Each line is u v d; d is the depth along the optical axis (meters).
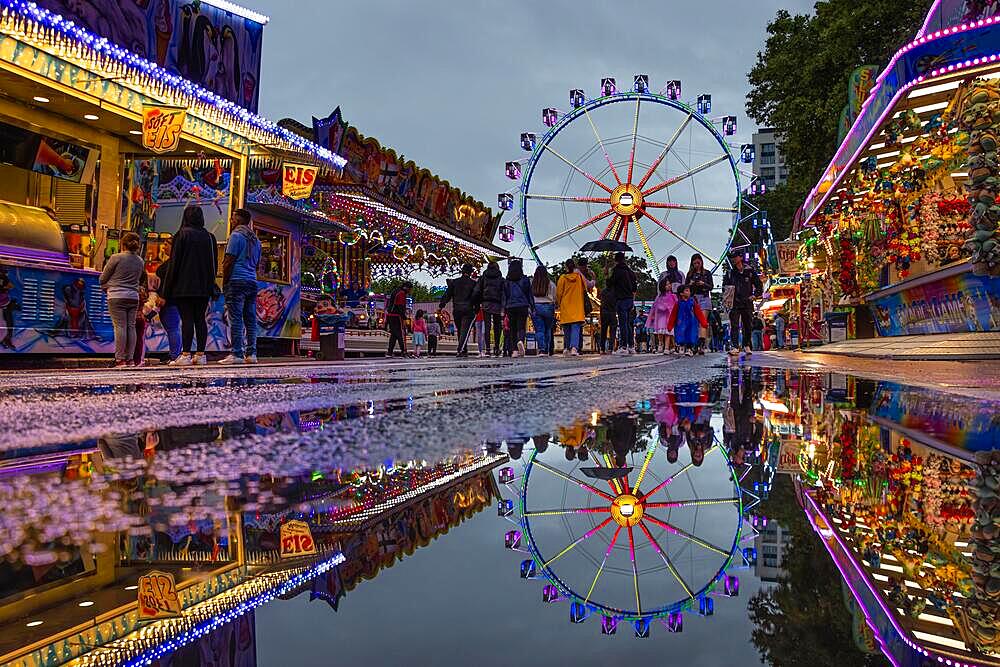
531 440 1.51
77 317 8.40
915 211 10.41
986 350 7.98
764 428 1.84
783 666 0.37
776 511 0.85
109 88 8.91
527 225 35.38
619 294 16.34
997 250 7.74
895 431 1.80
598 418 2.05
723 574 0.57
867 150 10.21
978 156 7.75
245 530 0.69
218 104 9.91
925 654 0.40
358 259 25.00
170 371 6.30
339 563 0.59
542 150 35.66
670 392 3.22
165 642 0.39
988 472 1.18
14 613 0.44
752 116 28.25
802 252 20.22
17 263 7.68
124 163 10.57
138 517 0.73
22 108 8.85
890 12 21.52
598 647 0.41
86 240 9.80
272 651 0.39
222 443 1.43
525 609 0.48
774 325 27.25
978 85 7.57
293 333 13.59
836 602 0.50
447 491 0.93
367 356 16.19
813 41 25.02
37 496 0.84
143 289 8.18
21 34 7.41
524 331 18.17
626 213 35.66
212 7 10.73
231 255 8.25
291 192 11.10
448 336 32.28
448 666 0.36
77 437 1.54
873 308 14.20
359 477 1.02
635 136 35.56
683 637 0.42
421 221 19.52
